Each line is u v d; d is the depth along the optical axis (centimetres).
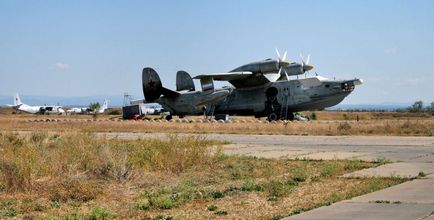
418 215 1044
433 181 1515
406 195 1282
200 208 1208
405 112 13225
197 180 1647
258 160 2161
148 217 1123
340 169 1816
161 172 1791
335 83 5900
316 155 2345
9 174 1477
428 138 3347
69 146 2161
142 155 2014
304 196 1324
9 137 2925
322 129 4244
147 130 4497
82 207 1250
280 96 6078
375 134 3803
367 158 2194
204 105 6425
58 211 1207
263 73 6000
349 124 4656
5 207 1248
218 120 6025
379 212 1084
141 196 1373
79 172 1692
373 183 1485
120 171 1650
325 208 1145
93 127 4981
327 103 6000
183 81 6775
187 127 4741
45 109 14388
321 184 1516
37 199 1340
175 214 1148
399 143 2967
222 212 1152
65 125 5312
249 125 4850
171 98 6600
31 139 2995
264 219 1078
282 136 3688
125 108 7869
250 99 6238
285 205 1215
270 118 6178
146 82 6619
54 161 1752
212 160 2042
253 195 1357
